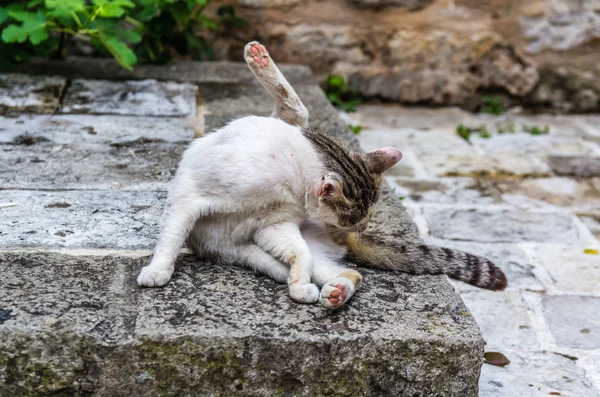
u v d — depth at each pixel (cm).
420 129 315
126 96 235
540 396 173
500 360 181
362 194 161
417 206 236
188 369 149
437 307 158
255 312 154
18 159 197
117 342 147
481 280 167
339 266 164
